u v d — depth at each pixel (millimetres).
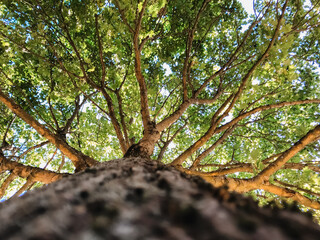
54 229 424
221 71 4473
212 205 543
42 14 3826
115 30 3570
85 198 625
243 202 724
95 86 3949
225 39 5965
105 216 464
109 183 784
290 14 4648
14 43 3664
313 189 2877
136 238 378
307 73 5527
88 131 6266
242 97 3098
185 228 439
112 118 3801
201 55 5980
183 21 5016
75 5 3721
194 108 6723
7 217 573
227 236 410
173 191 660
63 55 4359
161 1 2832
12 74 5109
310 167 3309
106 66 5066
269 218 591
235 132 6727
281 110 6012
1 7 4418
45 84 4980
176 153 7875
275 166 2535
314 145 4312
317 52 5219
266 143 6469
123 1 2789
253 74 3008
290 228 531
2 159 2639
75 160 2826
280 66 2824
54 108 6113
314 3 3658
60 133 4078
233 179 2602
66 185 861
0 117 5598
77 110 5289
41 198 684
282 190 2559
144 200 580
